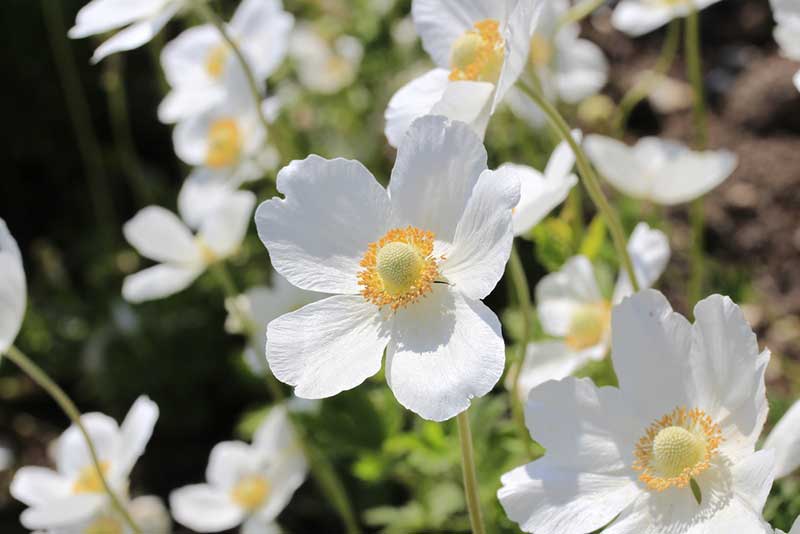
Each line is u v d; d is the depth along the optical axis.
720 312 0.42
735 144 0.90
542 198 0.48
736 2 0.99
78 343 0.98
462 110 0.45
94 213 1.12
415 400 0.42
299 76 1.01
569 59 0.70
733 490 0.42
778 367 0.74
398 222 0.44
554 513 0.43
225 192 0.67
